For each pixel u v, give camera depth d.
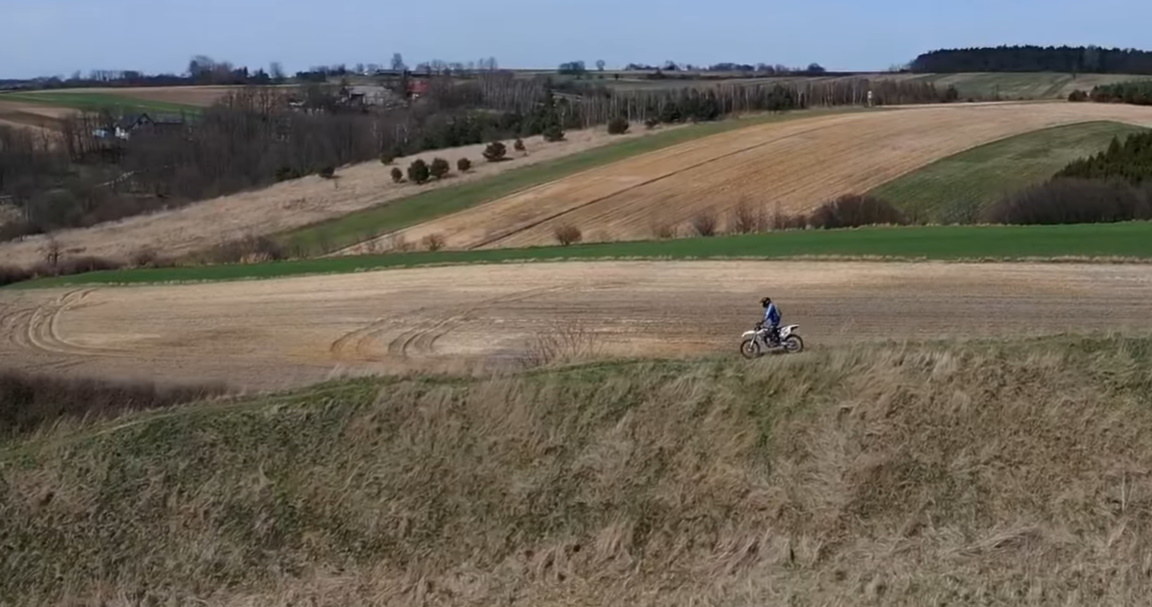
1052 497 15.73
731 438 17.23
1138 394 16.77
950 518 15.77
